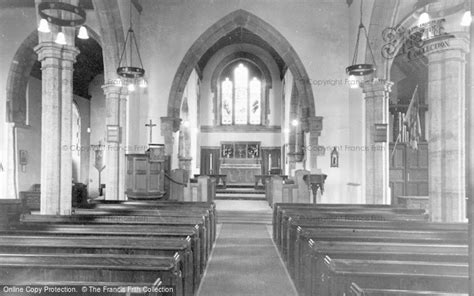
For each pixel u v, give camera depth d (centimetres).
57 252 484
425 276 377
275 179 1599
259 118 2858
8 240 491
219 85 2844
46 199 923
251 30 1683
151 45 1656
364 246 484
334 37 1648
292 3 1659
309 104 1647
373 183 1366
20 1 1573
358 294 321
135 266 395
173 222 730
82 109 2353
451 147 886
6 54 1616
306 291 598
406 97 1853
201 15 1658
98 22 1409
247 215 1530
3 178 1625
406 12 1227
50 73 925
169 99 1648
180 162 2008
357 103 1510
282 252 938
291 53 1655
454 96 880
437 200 899
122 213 842
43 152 928
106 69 1428
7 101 1620
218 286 723
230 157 2767
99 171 2328
